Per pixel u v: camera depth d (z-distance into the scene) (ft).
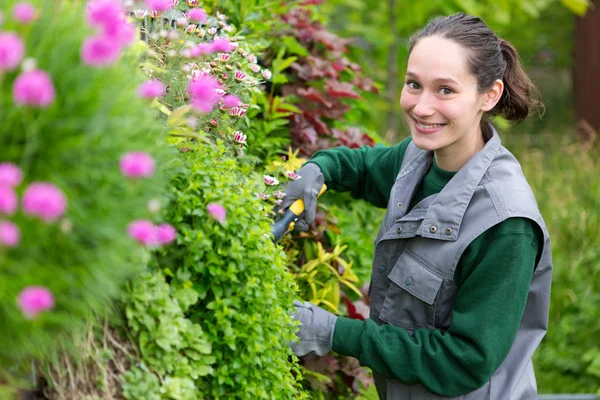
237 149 6.49
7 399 4.06
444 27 6.10
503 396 6.18
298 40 9.10
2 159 3.59
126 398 4.67
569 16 29.30
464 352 5.82
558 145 20.16
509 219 5.90
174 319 4.92
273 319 5.48
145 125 4.29
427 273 6.14
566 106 29.07
